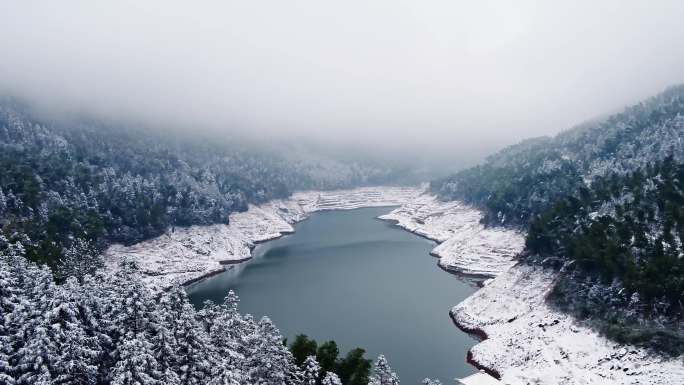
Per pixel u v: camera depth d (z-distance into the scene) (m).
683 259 69.44
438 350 80.88
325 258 173.12
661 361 57.31
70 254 87.75
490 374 70.56
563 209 110.62
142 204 165.88
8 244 52.00
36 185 134.75
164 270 140.75
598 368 61.50
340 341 85.56
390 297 117.38
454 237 185.62
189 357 40.41
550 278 90.62
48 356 34.94
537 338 74.19
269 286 131.62
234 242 186.50
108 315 41.69
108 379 38.72
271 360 43.88
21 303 37.97
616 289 72.88
